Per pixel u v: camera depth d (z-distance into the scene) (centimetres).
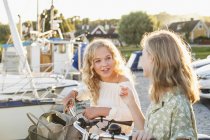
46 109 655
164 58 237
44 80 898
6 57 1112
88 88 339
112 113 316
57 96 783
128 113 321
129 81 332
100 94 337
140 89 1677
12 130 643
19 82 791
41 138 308
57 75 966
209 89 1136
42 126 308
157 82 238
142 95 1465
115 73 334
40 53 1498
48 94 787
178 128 228
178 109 229
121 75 334
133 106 278
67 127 285
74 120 293
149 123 240
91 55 333
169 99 234
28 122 650
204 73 1136
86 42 1331
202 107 1112
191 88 237
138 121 276
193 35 8094
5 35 2117
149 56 243
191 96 239
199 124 893
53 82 895
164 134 233
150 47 241
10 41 1247
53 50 1491
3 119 636
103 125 305
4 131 640
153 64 241
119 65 335
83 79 341
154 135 236
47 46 1437
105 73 329
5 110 634
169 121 232
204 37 8088
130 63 2895
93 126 301
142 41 260
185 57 240
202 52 6219
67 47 1500
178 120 229
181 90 235
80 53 1210
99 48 329
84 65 339
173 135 230
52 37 1423
